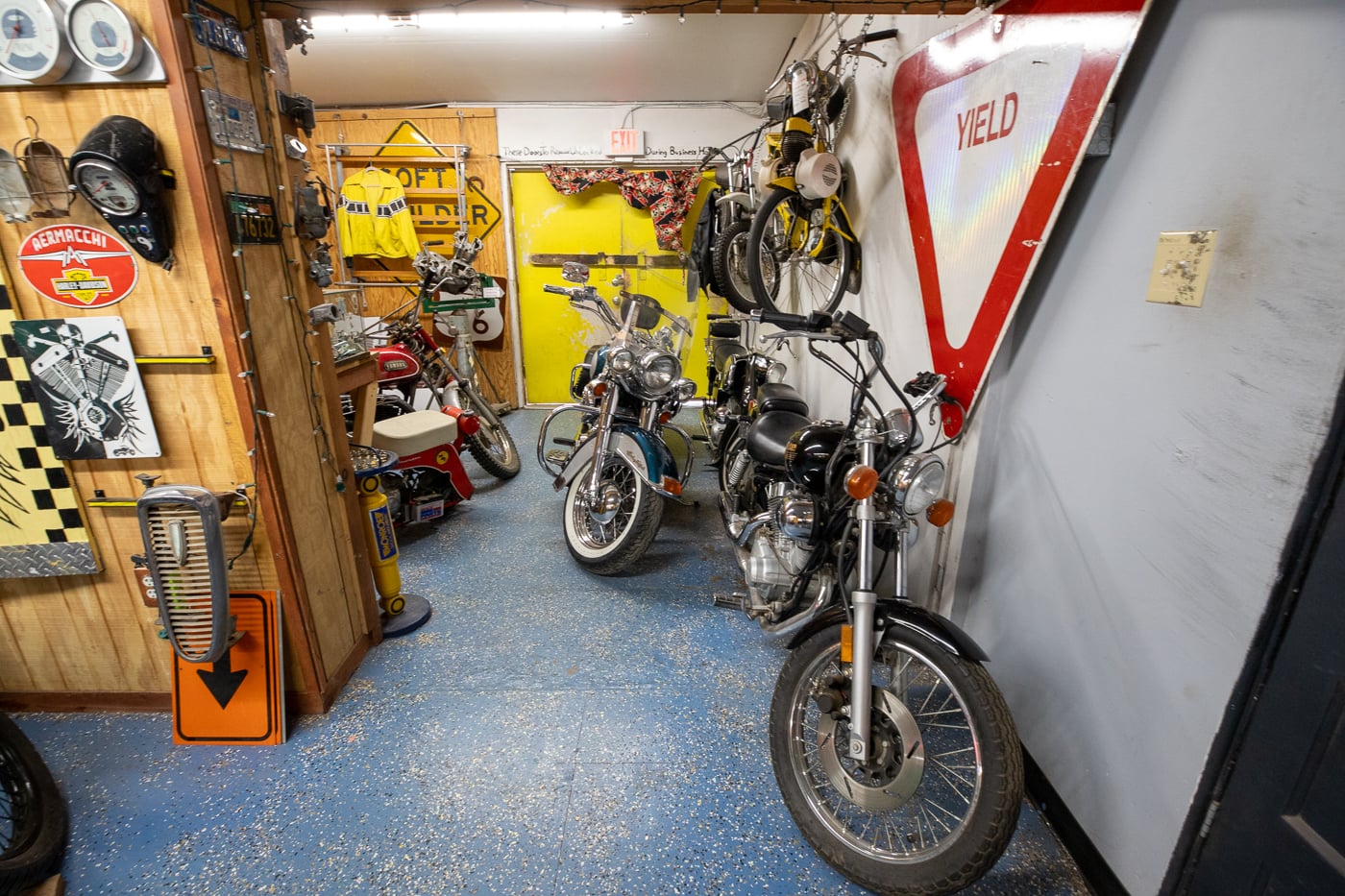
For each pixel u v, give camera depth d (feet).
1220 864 3.16
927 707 5.80
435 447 9.73
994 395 4.99
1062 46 3.90
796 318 4.52
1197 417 3.22
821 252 8.31
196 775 5.07
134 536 5.18
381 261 15.70
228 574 5.05
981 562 5.32
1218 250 3.06
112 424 4.77
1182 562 3.34
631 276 16.38
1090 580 4.06
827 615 4.57
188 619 4.79
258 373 4.85
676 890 4.18
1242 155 2.92
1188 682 3.33
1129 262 3.65
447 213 15.58
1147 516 3.57
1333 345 2.55
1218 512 3.11
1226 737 3.09
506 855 4.42
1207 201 3.12
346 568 6.23
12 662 5.56
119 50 3.91
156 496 4.46
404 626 6.99
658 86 13.83
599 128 14.99
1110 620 3.90
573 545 8.39
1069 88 3.84
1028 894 4.12
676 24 10.74
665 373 7.71
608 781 5.04
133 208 4.10
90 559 5.15
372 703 5.89
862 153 7.73
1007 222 4.54
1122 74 3.63
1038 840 4.46
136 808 4.76
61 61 3.95
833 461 4.90
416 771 5.12
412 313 11.91
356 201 14.99
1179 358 3.32
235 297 4.58
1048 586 4.48
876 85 7.22
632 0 4.65
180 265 4.49
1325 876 2.64
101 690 5.69
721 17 10.57
